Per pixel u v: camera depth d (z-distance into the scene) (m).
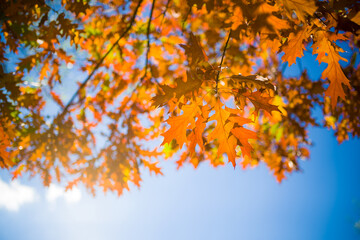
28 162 4.60
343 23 1.87
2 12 3.34
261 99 2.08
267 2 1.96
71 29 3.51
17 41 3.67
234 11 2.06
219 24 4.34
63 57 4.25
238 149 4.44
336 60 2.08
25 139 4.38
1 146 3.79
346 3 1.89
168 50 4.86
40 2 3.16
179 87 2.06
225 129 2.04
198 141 2.07
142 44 4.82
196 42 2.21
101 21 4.45
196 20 4.50
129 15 4.56
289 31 2.07
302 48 2.17
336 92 2.15
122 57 4.87
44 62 4.13
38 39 3.71
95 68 4.83
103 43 4.66
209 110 2.07
